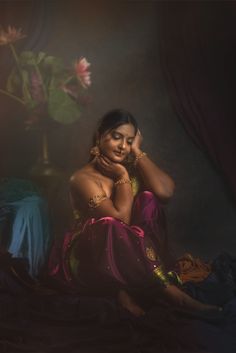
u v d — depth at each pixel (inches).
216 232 288.2
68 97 251.8
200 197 292.0
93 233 185.3
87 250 187.8
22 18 294.4
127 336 162.2
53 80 251.9
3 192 218.8
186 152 293.9
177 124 295.1
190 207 292.0
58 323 173.9
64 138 293.4
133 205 197.2
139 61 298.5
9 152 290.8
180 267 213.9
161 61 296.0
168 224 291.3
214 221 290.5
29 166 291.1
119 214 189.8
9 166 291.0
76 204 198.1
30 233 211.9
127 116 201.3
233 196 289.7
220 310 174.7
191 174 293.1
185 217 291.6
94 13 300.8
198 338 161.5
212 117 291.0
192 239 286.4
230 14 295.3
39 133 290.5
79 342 161.0
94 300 179.8
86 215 195.6
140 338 161.9
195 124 291.4
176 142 294.8
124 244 181.9
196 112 291.4
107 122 199.8
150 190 201.2
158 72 297.6
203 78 293.1
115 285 183.5
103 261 181.9
